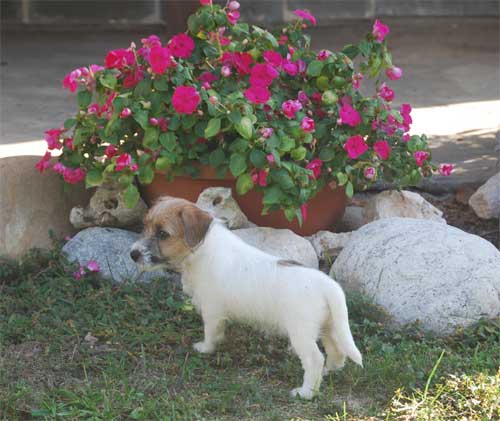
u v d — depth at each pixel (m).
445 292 7.62
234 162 7.89
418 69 20.03
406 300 7.65
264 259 6.57
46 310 7.84
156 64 7.80
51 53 21.77
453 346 7.34
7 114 15.56
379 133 8.88
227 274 6.60
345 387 6.66
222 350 7.20
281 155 8.07
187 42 8.39
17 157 9.23
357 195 10.91
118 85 8.34
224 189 8.30
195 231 6.47
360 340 7.39
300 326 6.30
